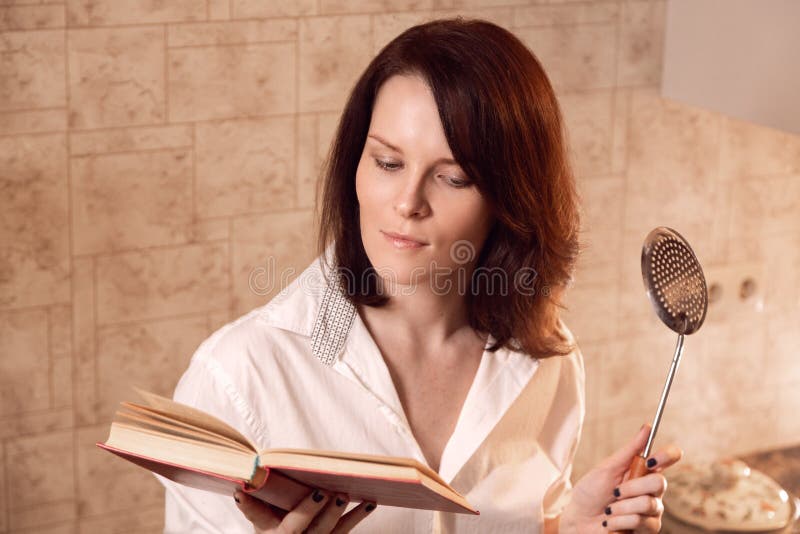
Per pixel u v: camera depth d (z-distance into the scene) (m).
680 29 2.05
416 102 0.99
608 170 2.13
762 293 2.36
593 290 2.19
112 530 1.92
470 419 1.17
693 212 2.24
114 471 1.89
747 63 1.88
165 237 1.82
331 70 1.85
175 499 1.14
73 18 1.65
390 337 1.16
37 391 1.80
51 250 1.74
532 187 1.06
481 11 1.92
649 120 2.13
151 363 1.87
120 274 1.80
